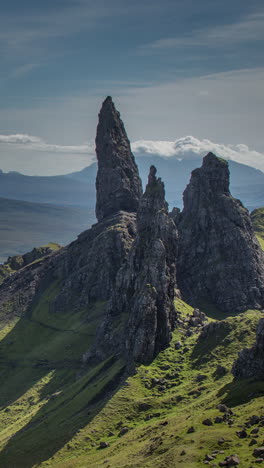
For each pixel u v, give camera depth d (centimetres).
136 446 18275
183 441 16050
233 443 15012
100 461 18262
